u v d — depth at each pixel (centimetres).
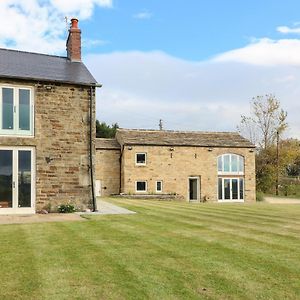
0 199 1606
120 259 785
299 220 1402
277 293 590
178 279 655
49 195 1678
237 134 4019
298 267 724
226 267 725
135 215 1537
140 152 3456
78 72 1855
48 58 2006
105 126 5631
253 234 1072
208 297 573
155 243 941
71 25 2059
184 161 3562
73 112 1738
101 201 2378
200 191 3591
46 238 1012
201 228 1183
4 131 1628
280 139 5162
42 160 1675
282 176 5669
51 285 626
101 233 1089
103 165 3484
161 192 3488
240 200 3716
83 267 727
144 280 648
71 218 1453
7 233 1091
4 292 595
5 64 1767
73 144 1730
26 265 741
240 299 566
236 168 3738
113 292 594
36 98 1677
